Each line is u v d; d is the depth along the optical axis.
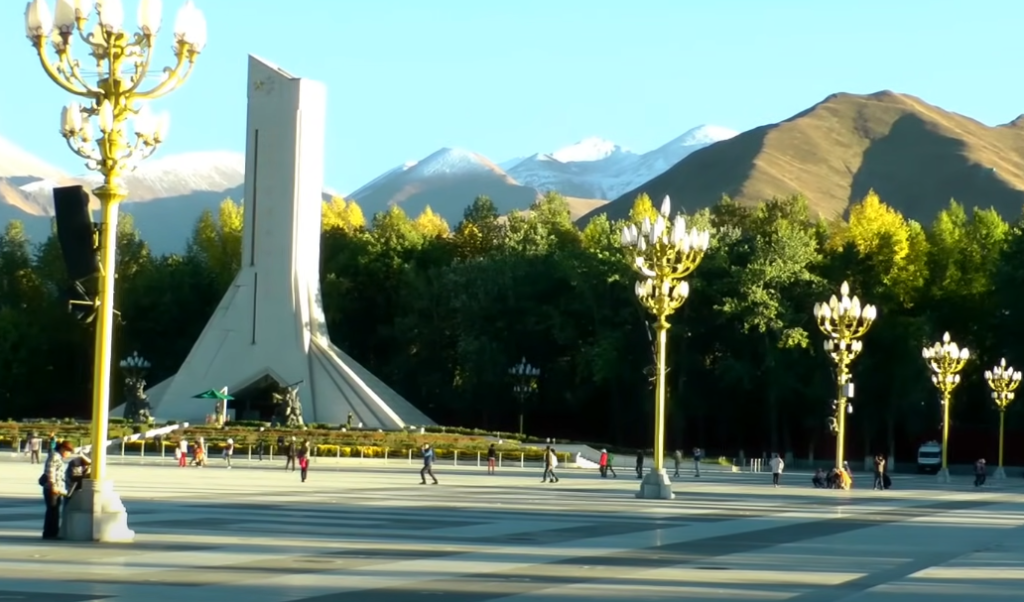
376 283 113.94
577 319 100.56
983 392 106.19
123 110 22.64
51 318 114.06
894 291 101.75
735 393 97.50
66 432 78.69
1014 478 89.50
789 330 91.38
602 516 34.81
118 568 19.19
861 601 17.69
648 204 106.31
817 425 97.88
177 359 114.50
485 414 105.94
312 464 69.44
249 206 91.06
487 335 100.56
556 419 107.69
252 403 91.38
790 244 94.69
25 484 43.56
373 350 115.12
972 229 112.81
